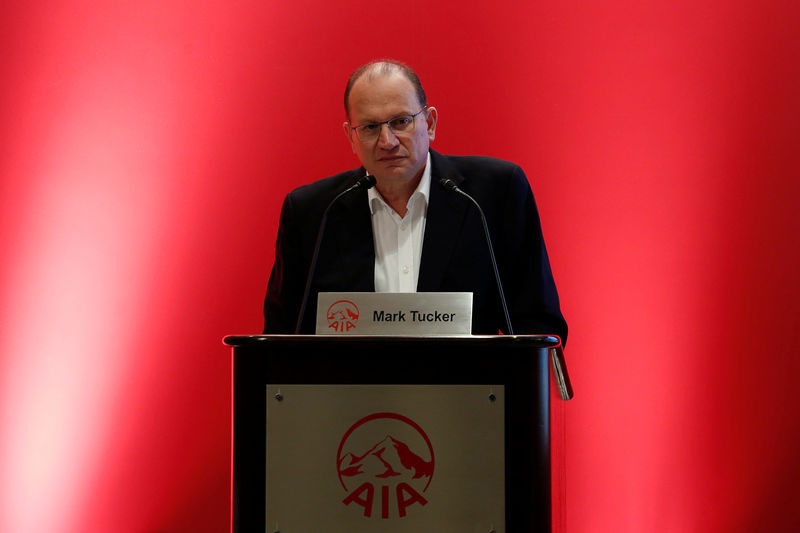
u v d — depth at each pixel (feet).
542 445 9.29
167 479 24.39
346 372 9.46
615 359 23.50
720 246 23.38
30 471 24.32
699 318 23.31
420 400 9.37
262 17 25.31
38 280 24.79
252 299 24.70
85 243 24.89
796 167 23.17
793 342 22.89
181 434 24.47
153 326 24.73
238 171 25.04
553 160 24.18
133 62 25.27
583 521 23.22
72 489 24.34
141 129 25.17
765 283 23.15
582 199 23.97
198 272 24.84
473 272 14.62
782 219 23.16
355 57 25.12
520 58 24.56
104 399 24.57
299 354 9.52
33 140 25.09
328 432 9.41
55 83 25.25
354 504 9.31
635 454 23.24
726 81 23.58
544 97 24.36
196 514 24.29
